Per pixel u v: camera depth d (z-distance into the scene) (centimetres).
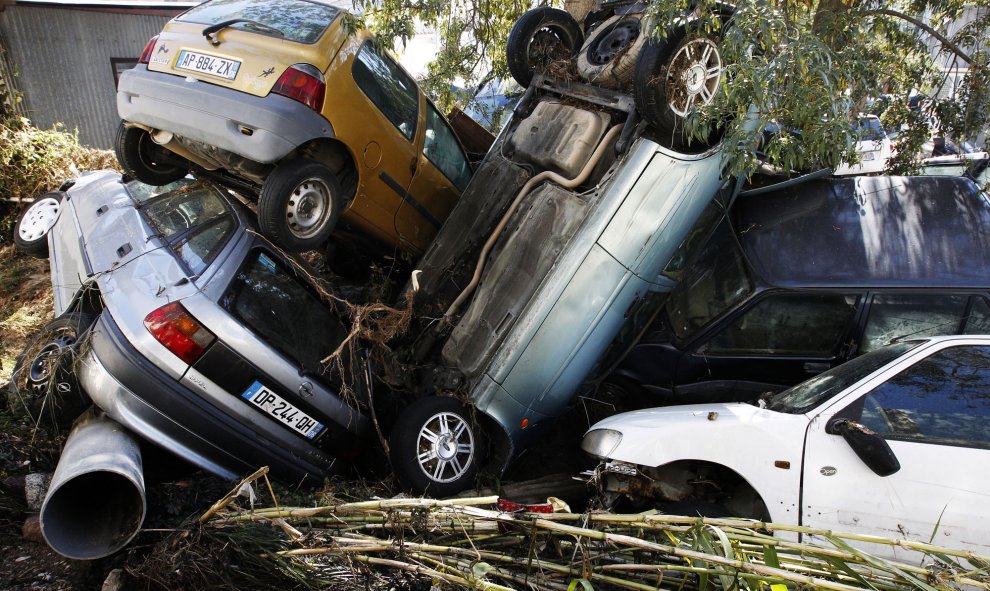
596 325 509
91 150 980
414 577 338
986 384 372
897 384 380
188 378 402
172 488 407
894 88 725
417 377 544
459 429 495
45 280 759
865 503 358
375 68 571
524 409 506
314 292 503
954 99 741
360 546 340
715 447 391
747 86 487
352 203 557
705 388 581
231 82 477
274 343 445
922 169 775
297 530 351
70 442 396
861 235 580
